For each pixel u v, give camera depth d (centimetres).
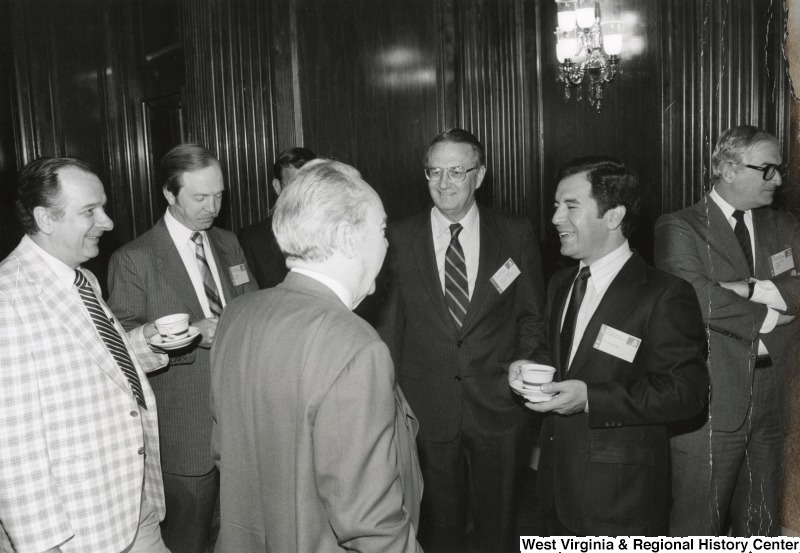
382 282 239
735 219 221
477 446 232
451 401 231
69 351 158
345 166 126
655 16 355
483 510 236
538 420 351
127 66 442
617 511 168
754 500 225
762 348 217
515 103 473
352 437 106
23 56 401
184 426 216
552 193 468
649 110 363
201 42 376
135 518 169
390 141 430
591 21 386
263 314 120
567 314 188
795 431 160
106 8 435
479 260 236
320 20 391
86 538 158
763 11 273
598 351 175
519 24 470
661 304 167
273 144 379
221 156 378
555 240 466
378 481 107
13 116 397
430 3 446
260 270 316
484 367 231
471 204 241
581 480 171
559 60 405
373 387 108
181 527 223
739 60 286
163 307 218
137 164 449
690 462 226
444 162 226
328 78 396
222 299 236
